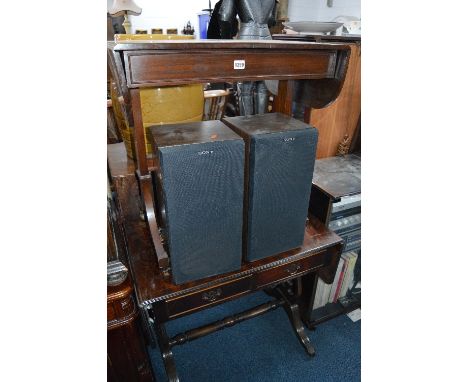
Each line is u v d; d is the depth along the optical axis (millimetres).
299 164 874
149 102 912
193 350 1435
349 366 1368
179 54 698
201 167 736
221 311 1646
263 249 972
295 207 947
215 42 709
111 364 973
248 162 831
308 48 814
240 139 759
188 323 1570
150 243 1047
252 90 1382
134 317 902
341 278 1529
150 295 860
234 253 911
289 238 1003
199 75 736
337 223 1354
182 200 758
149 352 1433
